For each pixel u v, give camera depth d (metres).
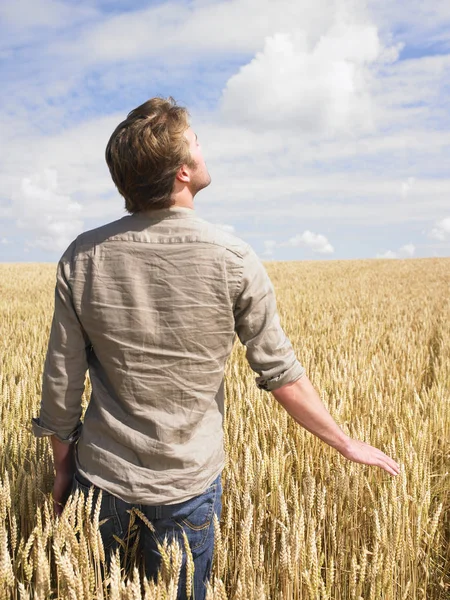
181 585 1.66
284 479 2.75
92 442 1.60
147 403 1.52
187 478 1.53
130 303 1.49
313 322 9.68
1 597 1.55
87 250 1.56
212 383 1.55
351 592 2.04
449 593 2.40
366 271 32.97
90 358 1.68
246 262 1.51
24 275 26.97
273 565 2.11
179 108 1.50
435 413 3.85
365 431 3.23
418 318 10.66
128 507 1.58
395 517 2.15
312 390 1.65
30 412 3.64
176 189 1.53
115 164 1.50
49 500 1.98
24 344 6.74
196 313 1.47
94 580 1.56
